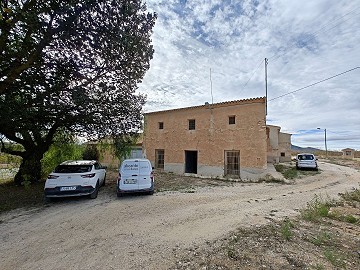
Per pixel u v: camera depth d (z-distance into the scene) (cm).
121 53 751
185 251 379
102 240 435
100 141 1284
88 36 658
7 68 598
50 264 341
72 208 695
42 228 514
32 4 531
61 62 679
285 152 2830
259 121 1355
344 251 374
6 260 356
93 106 886
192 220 561
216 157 1498
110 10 648
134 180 862
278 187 1127
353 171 1947
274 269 312
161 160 1838
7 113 636
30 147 1186
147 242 421
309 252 367
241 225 517
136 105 1096
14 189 1020
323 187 1141
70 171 812
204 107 1585
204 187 1104
